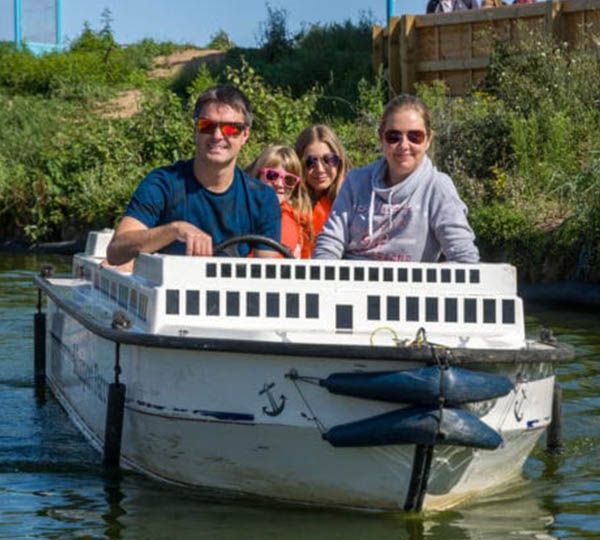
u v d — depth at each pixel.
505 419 6.20
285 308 6.34
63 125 27.56
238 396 6.10
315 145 8.56
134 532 5.93
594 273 14.02
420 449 5.94
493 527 6.04
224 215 7.08
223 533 5.89
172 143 22.66
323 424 5.98
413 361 5.85
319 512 6.23
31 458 7.29
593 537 5.90
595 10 19.50
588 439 7.71
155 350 6.32
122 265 7.46
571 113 18.12
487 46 20.84
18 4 33.88
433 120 18.62
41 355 9.87
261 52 30.20
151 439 6.51
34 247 22.52
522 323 6.41
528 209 15.47
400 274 6.36
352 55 26.92
